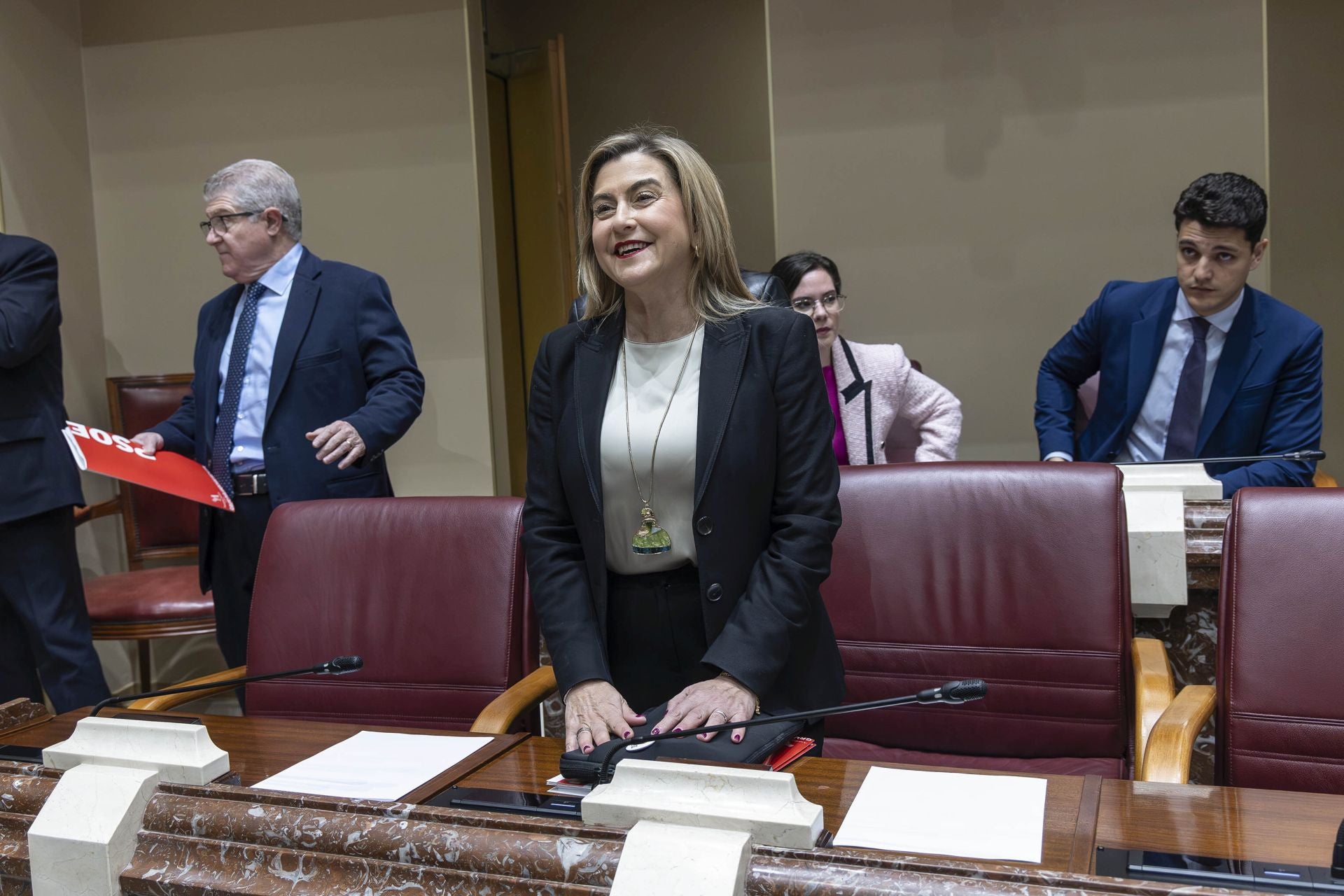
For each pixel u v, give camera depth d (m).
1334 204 4.88
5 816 1.32
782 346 1.63
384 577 2.13
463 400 4.06
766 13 3.74
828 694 1.65
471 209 3.99
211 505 2.48
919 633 1.98
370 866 1.16
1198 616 2.16
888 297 3.73
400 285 4.06
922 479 2.02
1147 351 2.97
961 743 1.96
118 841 1.24
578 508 1.68
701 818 1.09
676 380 1.65
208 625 3.60
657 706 1.59
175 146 4.19
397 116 4.02
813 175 3.74
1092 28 3.52
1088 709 1.88
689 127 5.90
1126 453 3.06
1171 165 3.50
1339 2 4.80
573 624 1.64
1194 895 0.95
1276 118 4.89
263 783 1.40
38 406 3.17
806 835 1.06
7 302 2.97
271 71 4.09
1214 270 2.80
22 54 3.95
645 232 1.59
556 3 5.98
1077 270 3.60
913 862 1.02
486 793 1.33
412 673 2.08
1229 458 2.59
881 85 3.67
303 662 2.14
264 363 2.92
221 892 1.18
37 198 4.01
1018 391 3.68
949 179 3.65
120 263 4.28
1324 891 1.00
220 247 2.91
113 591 3.68
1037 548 1.92
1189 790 1.26
